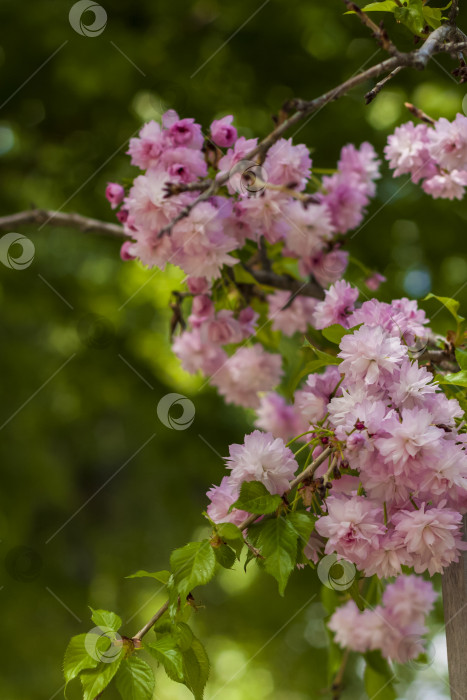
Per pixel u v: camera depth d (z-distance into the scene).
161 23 5.69
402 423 1.76
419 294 5.68
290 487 1.84
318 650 7.27
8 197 6.36
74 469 9.41
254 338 3.36
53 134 5.90
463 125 2.40
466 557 1.96
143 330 6.57
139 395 6.59
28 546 7.14
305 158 2.57
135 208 2.41
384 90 5.40
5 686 6.32
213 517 1.88
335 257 3.08
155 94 5.46
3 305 6.59
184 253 2.47
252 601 7.72
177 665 1.72
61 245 7.22
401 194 5.62
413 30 2.14
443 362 2.28
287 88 5.55
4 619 6.44
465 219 5.73
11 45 5.59
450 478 1.75
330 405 1.84
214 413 6.59
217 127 2.56
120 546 8.54
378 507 1.81
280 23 5.47
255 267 3.18
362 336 1.84
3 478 7.00
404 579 2.88
